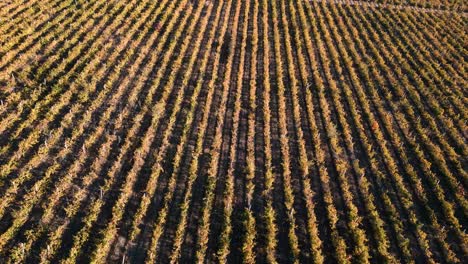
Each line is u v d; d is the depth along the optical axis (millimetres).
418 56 46500
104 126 31688
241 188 28125
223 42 44000
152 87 35906
